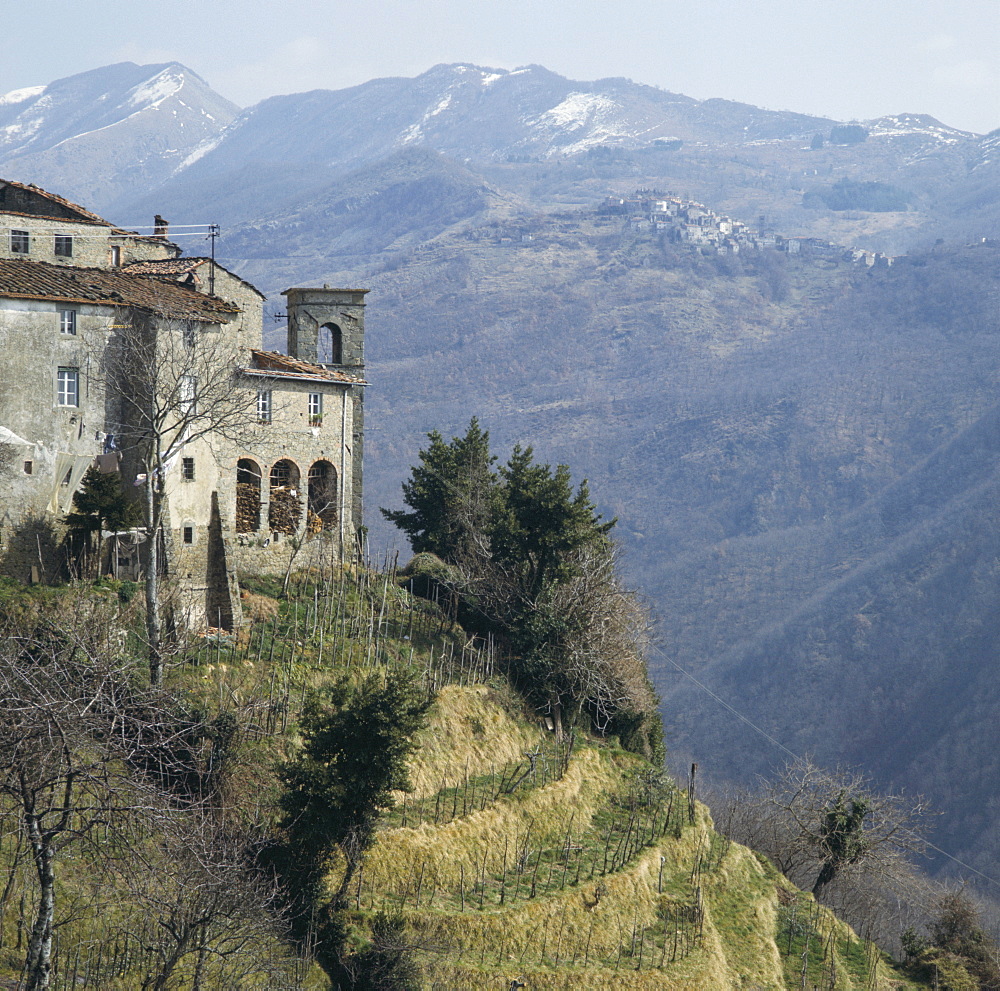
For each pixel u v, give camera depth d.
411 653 71.50
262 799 53.41
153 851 44.72
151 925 44.47
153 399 57.22
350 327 85.69
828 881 85.62
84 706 40.16
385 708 53.06
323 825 51.28
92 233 76.31
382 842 56.66
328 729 53.09
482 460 91.44
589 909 60.53
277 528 73.88
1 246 72.69
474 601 82.19
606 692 78.44
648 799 74.12
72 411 62.34
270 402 73.75
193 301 69.31
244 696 57.38
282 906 50.53
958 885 152.38
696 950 62.84
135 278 71.12
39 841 35.75
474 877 59.22
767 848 92.12
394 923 52.41
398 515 92.12
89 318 63.06
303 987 47.66
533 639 76.06
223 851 43.53
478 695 70.62
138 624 58.91
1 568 59.28
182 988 43.84
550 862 63.44
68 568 61.19
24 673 38.81
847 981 71.50
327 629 68.81
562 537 78.94
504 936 56.12
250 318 82.06
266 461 73.31
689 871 70.94
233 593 66.25
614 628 80.12
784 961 70.44
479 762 67.12
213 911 41.25
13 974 41.12
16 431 60.41
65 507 61.75
